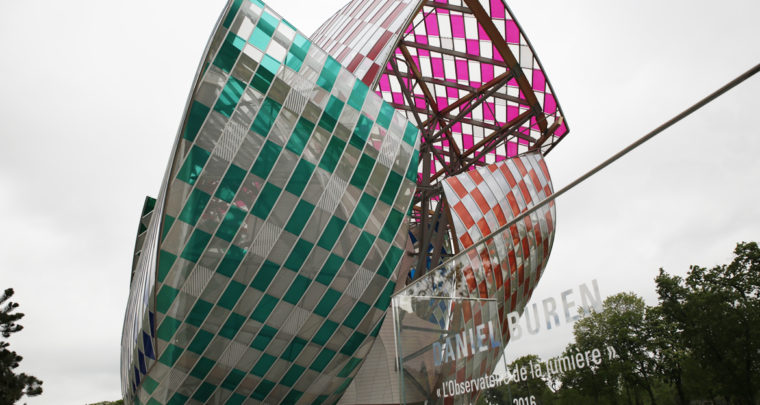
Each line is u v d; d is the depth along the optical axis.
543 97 35.97
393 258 25.73
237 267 22.03
